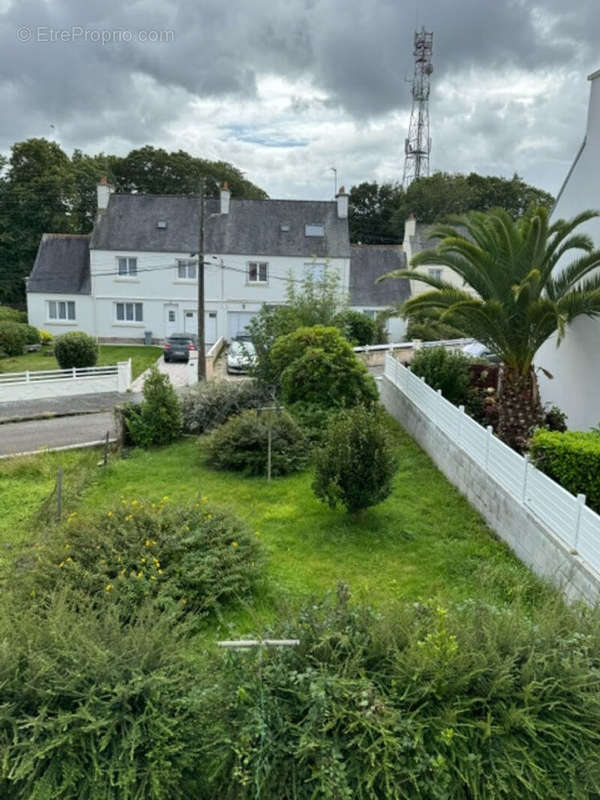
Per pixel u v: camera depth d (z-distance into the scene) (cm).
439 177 5478
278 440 1172
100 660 402
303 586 713
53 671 395
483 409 1320
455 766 371
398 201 5981
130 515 767
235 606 674
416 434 1323
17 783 365
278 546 825
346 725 380
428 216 5416
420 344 2612
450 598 681
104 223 3459
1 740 369
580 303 1010
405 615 458
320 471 898
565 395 1227
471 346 2183
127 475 1161
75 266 3566
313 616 453
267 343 1775
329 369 1375
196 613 645
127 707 391
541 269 1036
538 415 1107
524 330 1051
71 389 2081
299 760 374
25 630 428
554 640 438
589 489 773
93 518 781
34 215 4369
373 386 1429
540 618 468
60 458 1274
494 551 812
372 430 890
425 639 420
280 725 382
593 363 1117
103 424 1644
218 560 701
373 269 3716
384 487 887
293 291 2198
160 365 2809
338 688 387
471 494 971
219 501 1008
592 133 1127
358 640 432
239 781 368
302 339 1449
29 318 3484
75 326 3488
